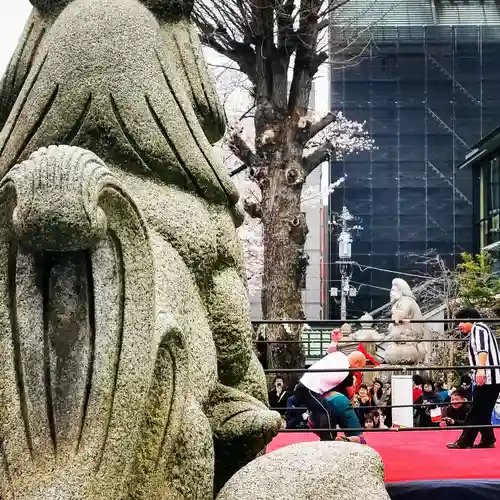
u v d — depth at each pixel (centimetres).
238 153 1027
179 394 193
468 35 2905
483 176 2498
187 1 274
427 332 1198
